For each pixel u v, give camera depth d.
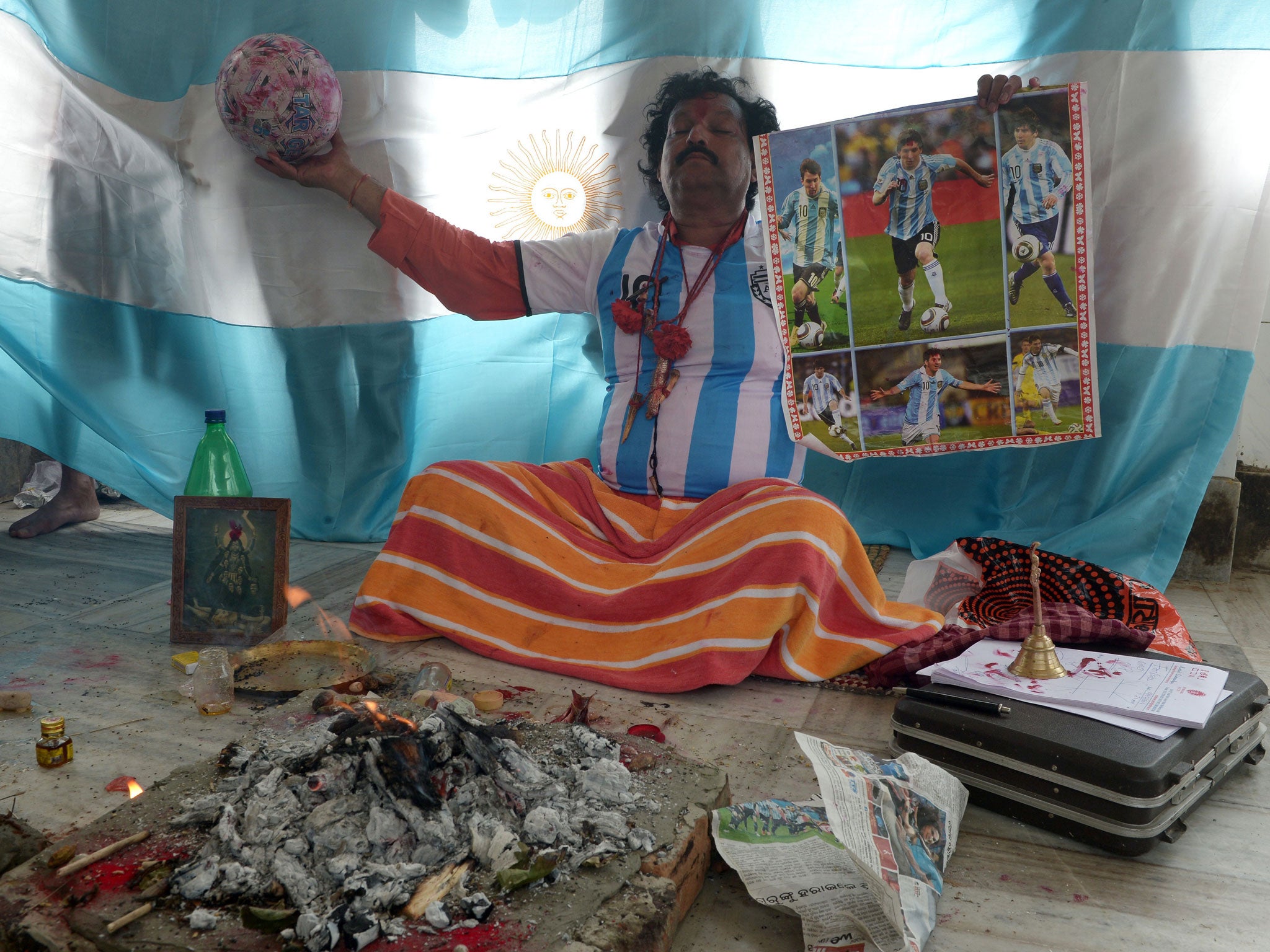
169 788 1.78
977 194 3.19
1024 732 1.97
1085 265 3.14
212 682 2.47
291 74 3.44
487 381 4.13
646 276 3.46
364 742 1.72
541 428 4.19
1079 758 1.89
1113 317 3.54
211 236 3.87
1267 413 3.90
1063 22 3.43
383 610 2.98
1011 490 3.87
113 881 1.50
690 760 1.97
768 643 2.71
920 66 3.59
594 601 2.95
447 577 3.02
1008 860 1.88
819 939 1.58
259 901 1.47
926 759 2.12
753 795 2.10
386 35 3.73
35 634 3.04
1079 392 3.20
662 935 1.51
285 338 3.97
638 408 3.40
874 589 2.88
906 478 4.05
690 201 3.37
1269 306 3.80
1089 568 2.90
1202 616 3.45
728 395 3.35
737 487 3.06
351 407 4.06
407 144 3.82
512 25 3.78
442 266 3.65
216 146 3.79
